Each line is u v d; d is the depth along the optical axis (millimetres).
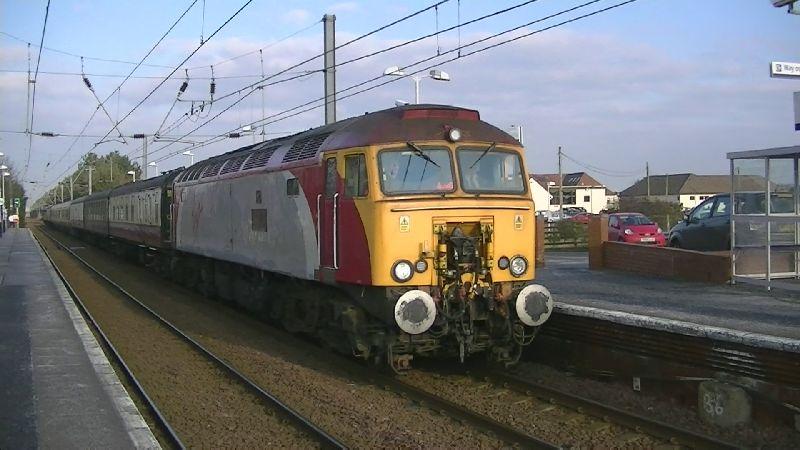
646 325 8992
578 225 31297
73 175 99188
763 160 13383
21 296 17594
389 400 8945
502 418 8242
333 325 10898
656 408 8578
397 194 9477
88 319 15688
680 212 47562
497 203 9781
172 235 20984
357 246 9664
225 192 15516
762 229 13430
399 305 8984
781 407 7457
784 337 7691
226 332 14047
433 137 9867
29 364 9953
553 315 10641
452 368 10727
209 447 7266
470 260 9516
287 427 7906
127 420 7449
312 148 11289
